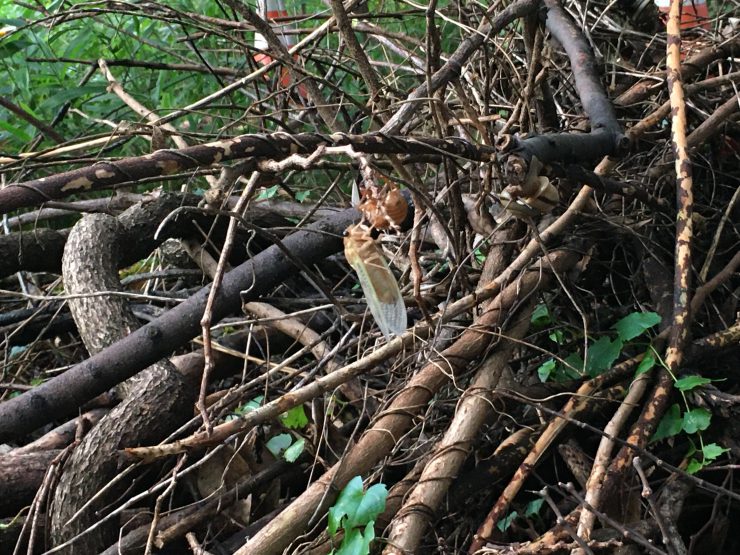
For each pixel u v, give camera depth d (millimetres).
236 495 1732
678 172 1802
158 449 1468
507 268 1868
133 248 2338
